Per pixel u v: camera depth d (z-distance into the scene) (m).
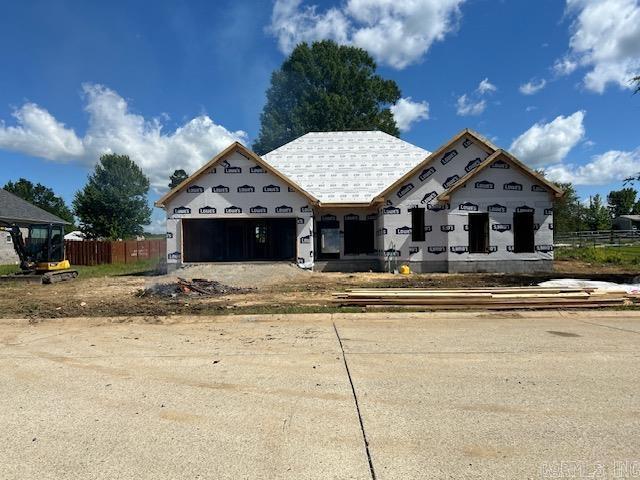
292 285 15.09
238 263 19.31
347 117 45.41
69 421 4.09
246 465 3.26
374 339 7.17
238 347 6.76
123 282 17.55
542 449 3.45
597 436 3.66
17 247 18.31
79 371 5.64
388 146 24.55
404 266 18.92
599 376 5.18
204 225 22.75
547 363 5.72
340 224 20.67
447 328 7.96
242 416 4.15
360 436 3.70
